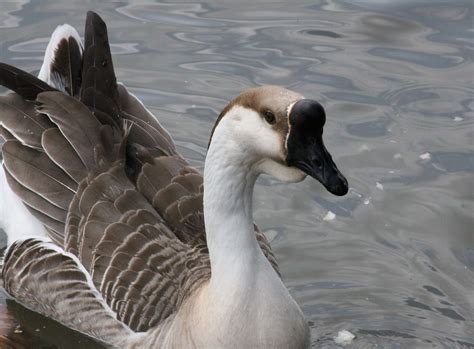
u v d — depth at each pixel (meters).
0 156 14.89
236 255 10.17
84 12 18.52
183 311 10.74
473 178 14.84
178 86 16.75
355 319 12.39
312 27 18.42
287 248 13.72
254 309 10.23
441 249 13.60
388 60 17.42
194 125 15.88
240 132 9.48
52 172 12.05
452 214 14.19
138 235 11.30
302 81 16.77
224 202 9.99
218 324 10.26
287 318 10.43
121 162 11.98
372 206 14.45
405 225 14.08
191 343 10.48
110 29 18.11
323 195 14.85
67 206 11.83
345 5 19.22
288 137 9.03
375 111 16.20
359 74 17.03
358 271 13.28
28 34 17.58
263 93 9.27
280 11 19.02
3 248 13.79
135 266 11.16
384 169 15.09
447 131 15.80
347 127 15.93
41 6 18.66
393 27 18.38
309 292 12.90
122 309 11.16
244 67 17.16
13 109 12.51
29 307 12.67
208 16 18.77
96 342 11.81
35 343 12.00
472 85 16.78
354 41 17.97
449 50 17.66
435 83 16.81
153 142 12.73
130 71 17.05
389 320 12.32
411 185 14.77
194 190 11.93
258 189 14.98
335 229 14.12
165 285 11.05
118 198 11.59
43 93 12.37
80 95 12.86
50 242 12.10
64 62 13.49
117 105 12.84
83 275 11.52
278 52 17.58
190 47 17.75
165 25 18.39
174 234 11.53
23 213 12.72
